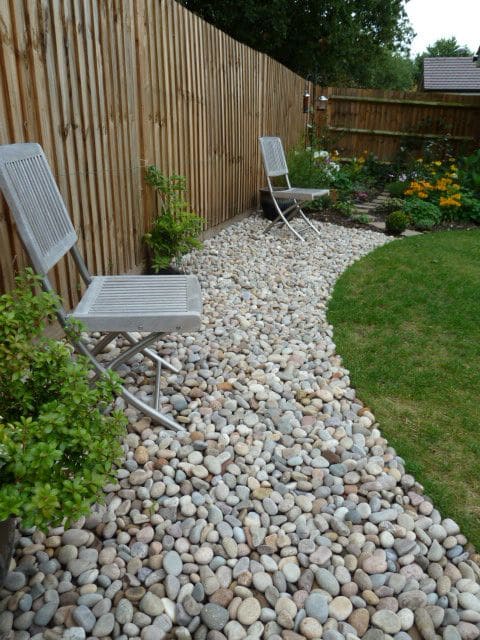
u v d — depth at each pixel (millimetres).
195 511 1769
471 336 3316
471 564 1636
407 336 3283
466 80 18141
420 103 9953
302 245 5320
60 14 2625
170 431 2154
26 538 1595
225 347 2982
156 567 1556
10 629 1333
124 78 3393
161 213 4098
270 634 1378
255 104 6293
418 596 1501
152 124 3854
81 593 1446
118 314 1935
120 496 1807
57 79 2641
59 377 1430
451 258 5082
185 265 4398
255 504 1818
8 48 2229
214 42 4906
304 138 8750
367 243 5613
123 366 2627
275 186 6883
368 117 10344
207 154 5043
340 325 3424
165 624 1384
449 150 9867
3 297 1429
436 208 7113
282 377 2686
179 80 4254
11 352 1356
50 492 1080
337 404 2473
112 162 3311
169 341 2971
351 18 13930
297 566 1589
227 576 1535
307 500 1849
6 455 1143
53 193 2158
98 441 1291
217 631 1367
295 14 13156
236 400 2424
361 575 1563
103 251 3285
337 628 1415
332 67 15008
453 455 2145
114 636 1353
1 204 2260
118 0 3229
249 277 4250
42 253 1857
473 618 1453
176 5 4066
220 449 2084
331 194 7262
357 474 1997
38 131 2502
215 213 5453
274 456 2068
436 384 2711
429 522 1787
